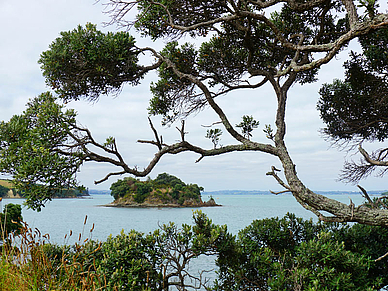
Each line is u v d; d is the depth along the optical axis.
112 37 5.64
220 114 6.06
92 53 5.40
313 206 4.73
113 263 4.48
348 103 7.18
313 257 4.73
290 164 5.18
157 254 5.02
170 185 110.94
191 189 112.00
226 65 6.60
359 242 5.34
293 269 4.79
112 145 5.21
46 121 4.96
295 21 6.30
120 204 105.62
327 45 4.47
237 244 5.38
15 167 4.67
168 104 7.11
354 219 4.32
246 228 6.12
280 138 5.57
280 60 6.85
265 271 5.09
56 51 5.47
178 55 6.55
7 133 5.29
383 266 4.99
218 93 6.58
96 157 5.14
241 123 6.07
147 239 4.97
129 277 4.28
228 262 5.34
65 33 5.67
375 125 7.16
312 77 7.27
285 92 5.96
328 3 5.57
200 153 5.95
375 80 6.47
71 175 4.63
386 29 5.37
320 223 6.06
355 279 4.48
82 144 5.07
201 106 6.87
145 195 106.12
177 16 6.23
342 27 6.34
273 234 5.75
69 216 65.81
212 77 6.70
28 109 5.76
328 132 7.80
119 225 37.78
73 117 5.07
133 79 6.17
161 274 4.93
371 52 5.95
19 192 4.55
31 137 5.05
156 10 6.14
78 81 5.73
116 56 5.66
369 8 4.14
